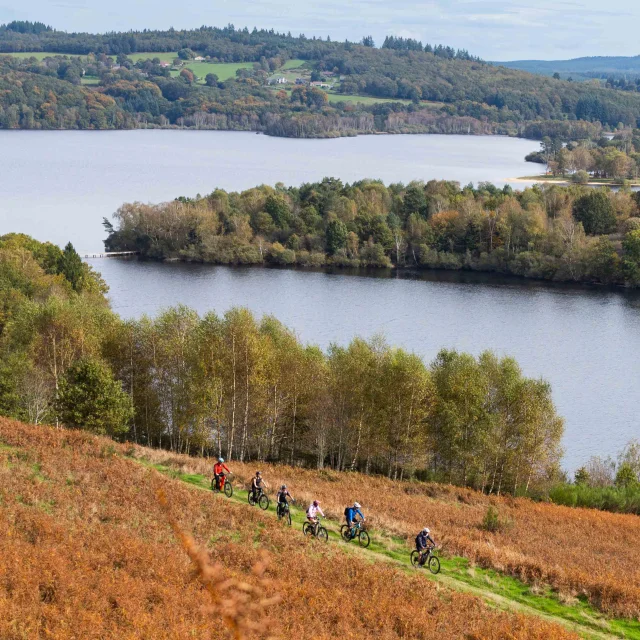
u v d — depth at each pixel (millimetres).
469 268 180750
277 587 27859
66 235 194500
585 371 106188
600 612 33312
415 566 35469
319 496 46969
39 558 25734
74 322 69000
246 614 5887
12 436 43031
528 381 69188
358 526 37812
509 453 67000
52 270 117500
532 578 36375
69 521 30781
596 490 66438
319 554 33562
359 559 34031
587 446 82250
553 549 43500
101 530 30250
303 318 131000
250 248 182125
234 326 65688
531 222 176875
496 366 71625
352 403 67688
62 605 23188
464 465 67875
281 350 69250
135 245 187125
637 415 90688
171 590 25672
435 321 131500
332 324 127438
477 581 35281
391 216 188500
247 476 48062
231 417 65750
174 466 46500
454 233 185125
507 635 27953
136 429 70562
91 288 117812
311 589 28844
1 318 84938
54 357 66500
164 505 6363
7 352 69062
